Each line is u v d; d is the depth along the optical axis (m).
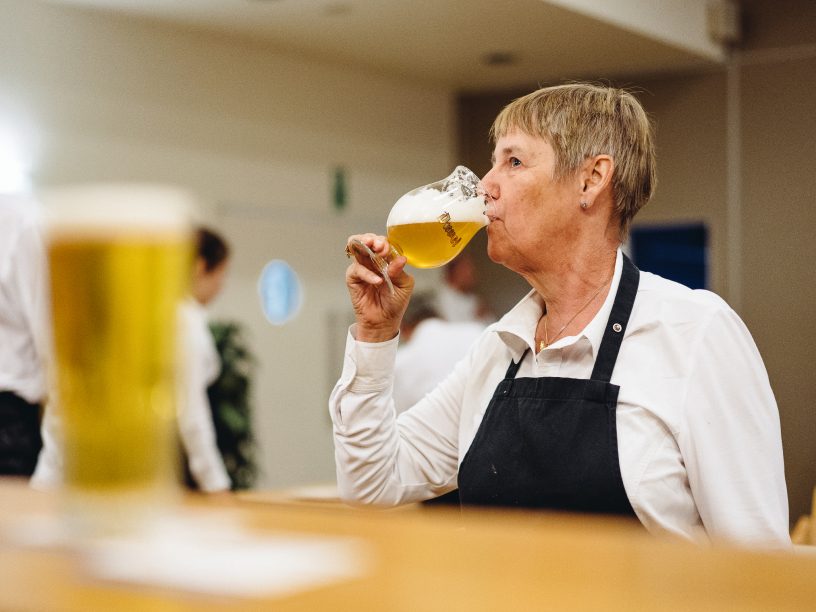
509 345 1.71
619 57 6.75
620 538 0.59
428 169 7.63
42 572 0.50
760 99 6.85
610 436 1.54
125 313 0.49
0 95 5.10
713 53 6.77
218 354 5.63
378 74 7.21
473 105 7.89
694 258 7.18
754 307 6.88
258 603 0.42
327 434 6.84
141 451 0.52
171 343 0.51
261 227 6.41
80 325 0.49
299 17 5.77
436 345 3.68
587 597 0.44
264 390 6.42
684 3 6.48
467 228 1.66
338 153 6.92
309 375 6.72
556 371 1.64
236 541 0.55
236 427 5.61
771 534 1.47
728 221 6.97
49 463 2.56
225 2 5.46
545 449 1.57
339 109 6.92
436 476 1.82
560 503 1.56
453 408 1.82
